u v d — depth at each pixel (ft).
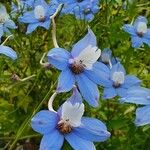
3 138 0.44
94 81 0.35
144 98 0.34
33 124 0.30
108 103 0.49
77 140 0.31
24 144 0.49
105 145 0.46
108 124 0.45
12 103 0.53
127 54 0.53
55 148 0.30
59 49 0.35
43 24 0.53
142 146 0.44
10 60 0.54
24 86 0.52
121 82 0.44
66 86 0.34
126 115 0.49
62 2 0.54
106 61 0.51
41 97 0.51
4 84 0.53
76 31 0.54
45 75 0.50
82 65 0.35
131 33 0.52
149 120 0.33
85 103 0.46
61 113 0.31
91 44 0.35
